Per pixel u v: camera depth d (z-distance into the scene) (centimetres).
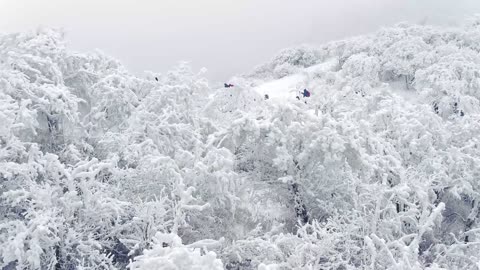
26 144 734
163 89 881
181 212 677
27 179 664
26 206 655
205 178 723
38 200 625
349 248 690
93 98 938
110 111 902
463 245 732
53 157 673
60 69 912
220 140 820
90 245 646
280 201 850
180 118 895
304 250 648
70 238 643
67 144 848
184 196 664
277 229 729
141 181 774
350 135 759
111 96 884
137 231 712
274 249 654
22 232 570
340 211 756
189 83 953
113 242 709
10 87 738
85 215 678
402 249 617
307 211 824
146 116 847
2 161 657
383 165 839
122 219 755
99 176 785
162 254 427
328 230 743
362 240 738
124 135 832
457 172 908
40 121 821
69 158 805
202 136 909
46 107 788
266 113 873
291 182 805
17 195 635
